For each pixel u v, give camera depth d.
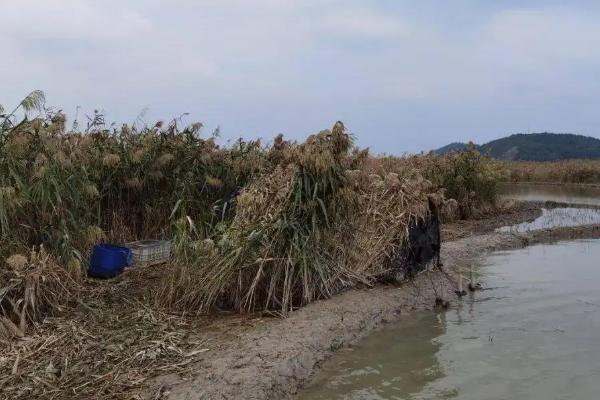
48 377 5.09
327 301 7.61
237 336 6.23
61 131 8.60
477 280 9.59
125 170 9.95
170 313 6.98
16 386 4.91
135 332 6.18
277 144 9.08
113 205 10.12
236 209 8.39
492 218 17.30
